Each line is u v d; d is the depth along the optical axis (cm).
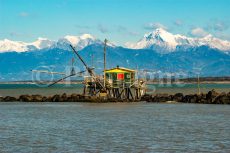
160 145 7269
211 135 8162
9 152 6762
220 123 9894
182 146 7175
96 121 10438
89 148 7044
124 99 17088
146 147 7112
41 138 7912
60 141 7619
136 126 9488
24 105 15938
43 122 10275
